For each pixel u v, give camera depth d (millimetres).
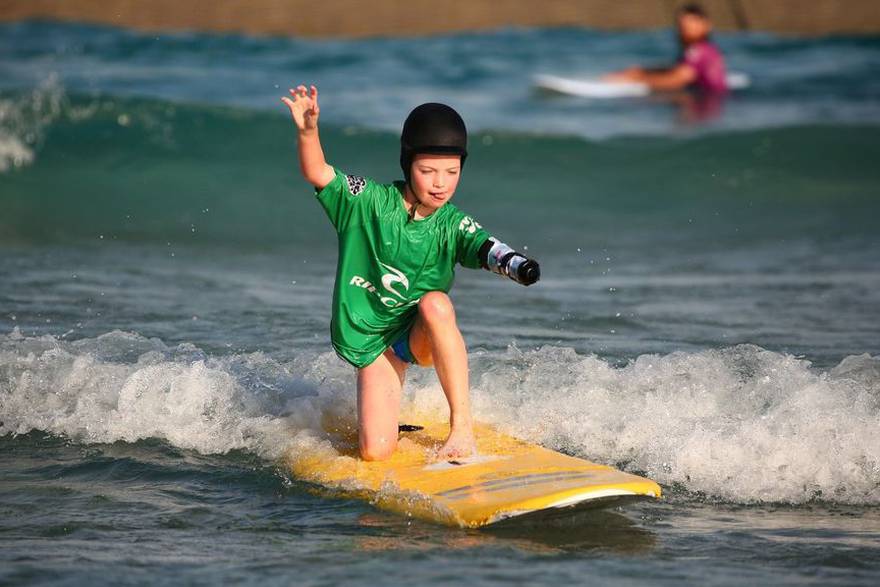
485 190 50156
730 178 51781
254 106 61625
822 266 38094
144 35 81188
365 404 19266
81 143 50156
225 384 22328
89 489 18750
